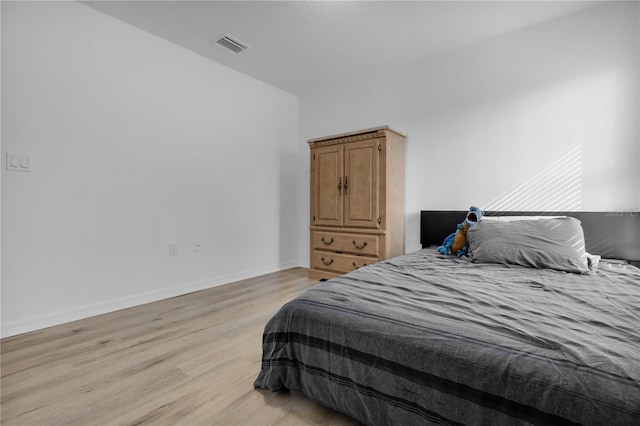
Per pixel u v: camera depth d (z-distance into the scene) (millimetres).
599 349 772
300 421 1158
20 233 1947
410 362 921
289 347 1258
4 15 1879
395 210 2922
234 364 1566
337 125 3641
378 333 1004
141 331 1971
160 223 2664
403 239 3076
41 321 2018
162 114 2666
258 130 3523
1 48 1870
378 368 991
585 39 2221
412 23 2402
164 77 2672
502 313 1035
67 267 2143
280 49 2820
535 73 2412
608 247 2080
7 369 1507
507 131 2535
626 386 646
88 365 1548
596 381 674
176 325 2070
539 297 1213
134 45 2475
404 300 1188
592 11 2195
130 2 2170
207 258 3029
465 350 844
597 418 638
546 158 2371
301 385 1229
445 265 1858
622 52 2102
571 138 2275
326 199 3174
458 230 2283
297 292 2855
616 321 962
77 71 2176
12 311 1915
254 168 3490
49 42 2049
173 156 2748
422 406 895
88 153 2234
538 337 845
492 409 774
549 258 1747
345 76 3406
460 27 2453
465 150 2740
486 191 2633
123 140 2422
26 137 1965
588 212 2166
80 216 2203
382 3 2166
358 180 2932
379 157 2803
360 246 2934
